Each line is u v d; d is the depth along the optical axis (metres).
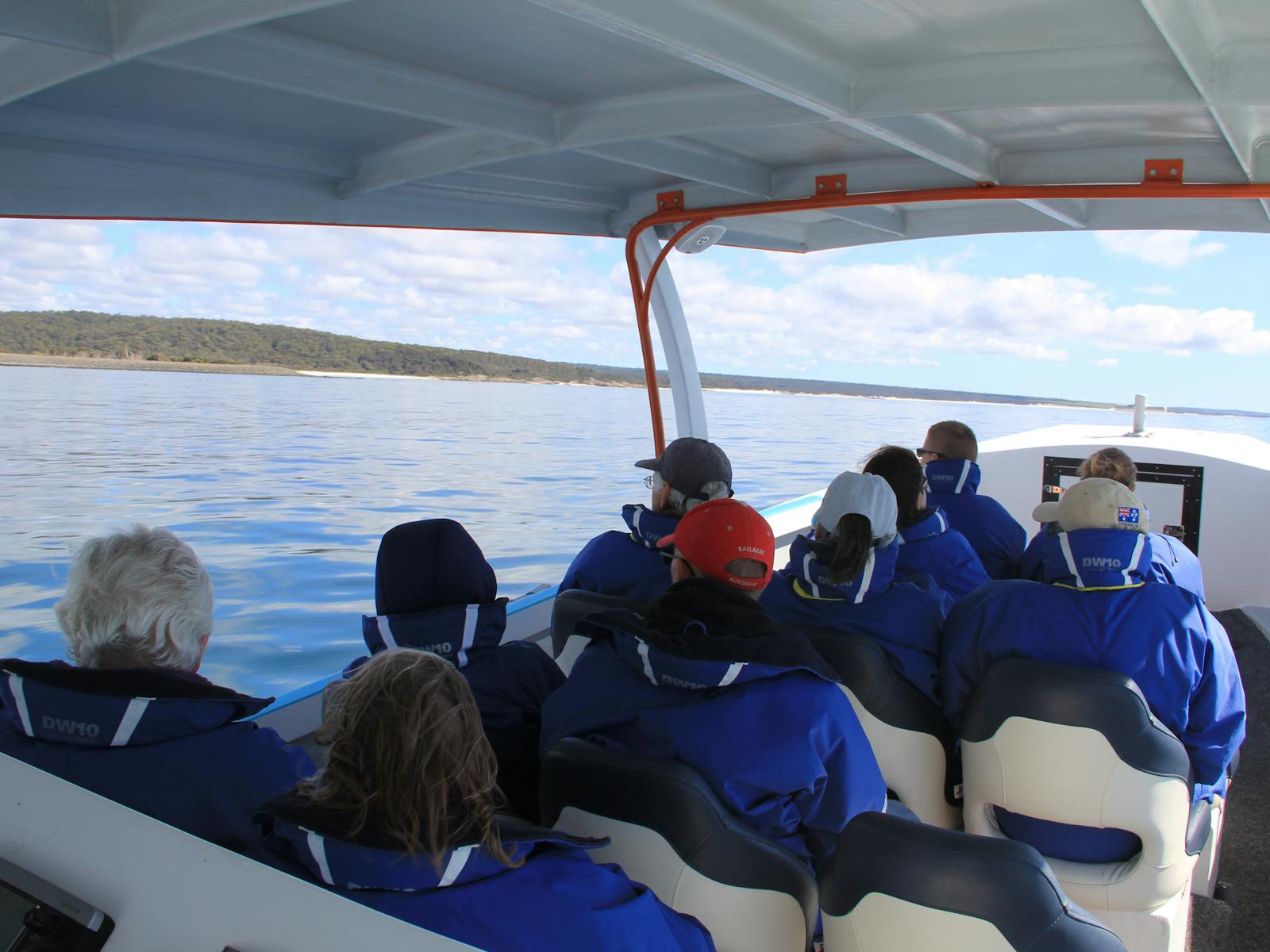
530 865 1.17
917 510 2.97
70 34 1.86
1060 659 2.20
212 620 1.55
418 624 1.95
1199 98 2.24
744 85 2.66
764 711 1.68
